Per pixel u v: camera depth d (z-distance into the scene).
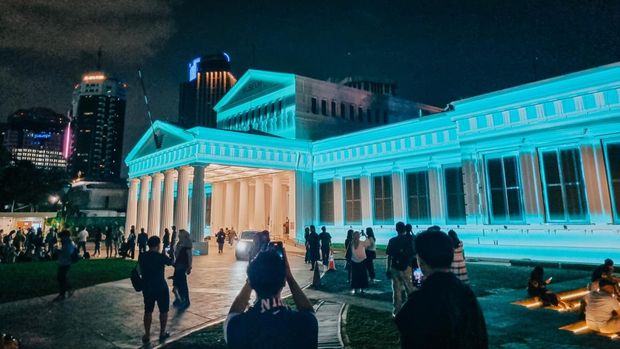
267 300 2.71
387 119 48.28
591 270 17.72
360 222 31.84
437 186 27.08
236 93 47.62
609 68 18.42
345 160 33.53
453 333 2.44
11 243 26.98
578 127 19.44
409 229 9.88
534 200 20.70
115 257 27.83
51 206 69.19
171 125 33.91
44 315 10.21
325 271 18.42
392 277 9.52
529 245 20.53
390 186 30.12
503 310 10.02
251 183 43.44
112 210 82.25
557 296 10.34
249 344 2.52
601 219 18.50
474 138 23.27
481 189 22.77
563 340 7.45
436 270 2.78
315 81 41.44
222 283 15.20
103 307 11.15
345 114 43.59
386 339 7.70
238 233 40.84
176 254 11.35
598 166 18.80
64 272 12.32
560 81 19.98
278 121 41.06
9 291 13.59
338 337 7.87
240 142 32.44
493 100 22.50
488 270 18.31
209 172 37.19
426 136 28.09
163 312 8.18
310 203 35.50
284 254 4.55
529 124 21.12
